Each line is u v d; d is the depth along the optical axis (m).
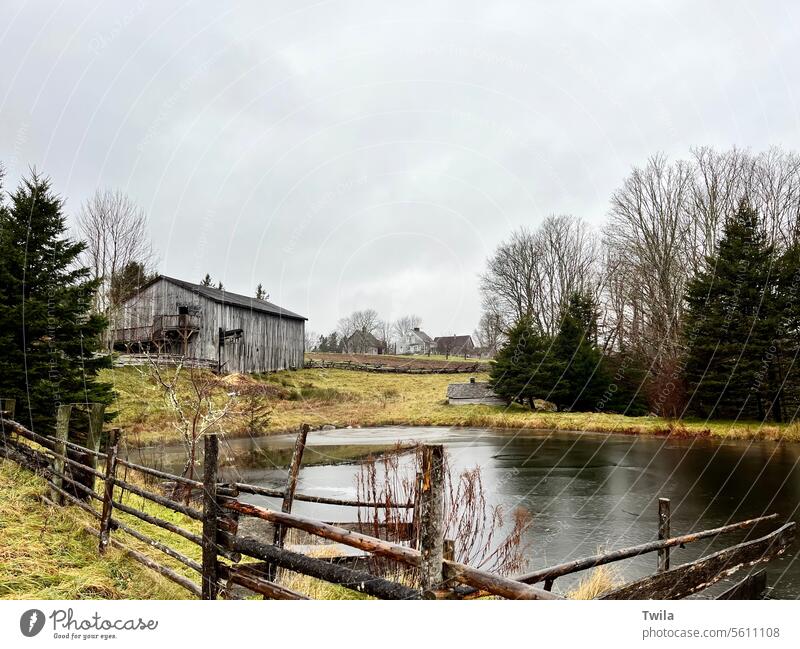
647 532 8.59
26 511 5.22
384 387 34.56
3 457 6.89
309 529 2.79
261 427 19.55
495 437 21.03
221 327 28.31
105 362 12.13
